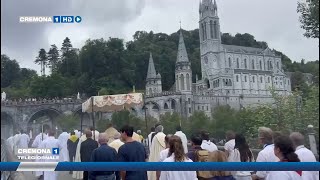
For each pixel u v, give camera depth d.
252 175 5.14
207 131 6.98
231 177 5.30
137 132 10.12
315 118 4.98
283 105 5.72
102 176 5.81
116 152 6.62
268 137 5.25
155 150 8.28
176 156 5.43
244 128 6.59
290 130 5.15
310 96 5.27
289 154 4.07
